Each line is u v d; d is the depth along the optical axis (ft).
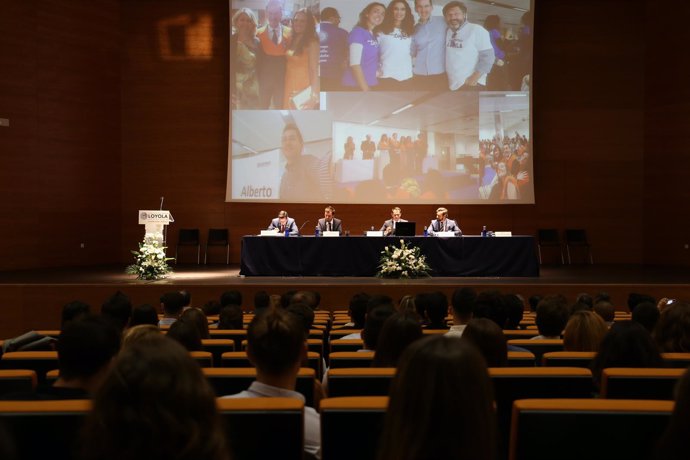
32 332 13.53
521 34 46.52
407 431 3.85
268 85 47.26
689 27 44.88
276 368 7.18
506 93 46.68
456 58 46.55
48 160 44.60
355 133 46.96
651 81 47.96
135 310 15.34
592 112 48.67
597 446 5.69
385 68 46.73
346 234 39.01
